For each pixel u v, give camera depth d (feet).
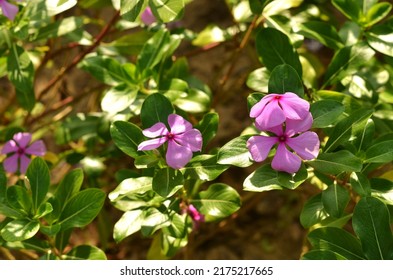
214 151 2.20
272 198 3.24
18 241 2.10
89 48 2.66
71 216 2.12
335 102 1.96
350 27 2.35
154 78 2.35
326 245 2.05
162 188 2.01
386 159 2.00
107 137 2.57
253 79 2.25
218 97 3.01
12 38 2.35
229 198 2.19
